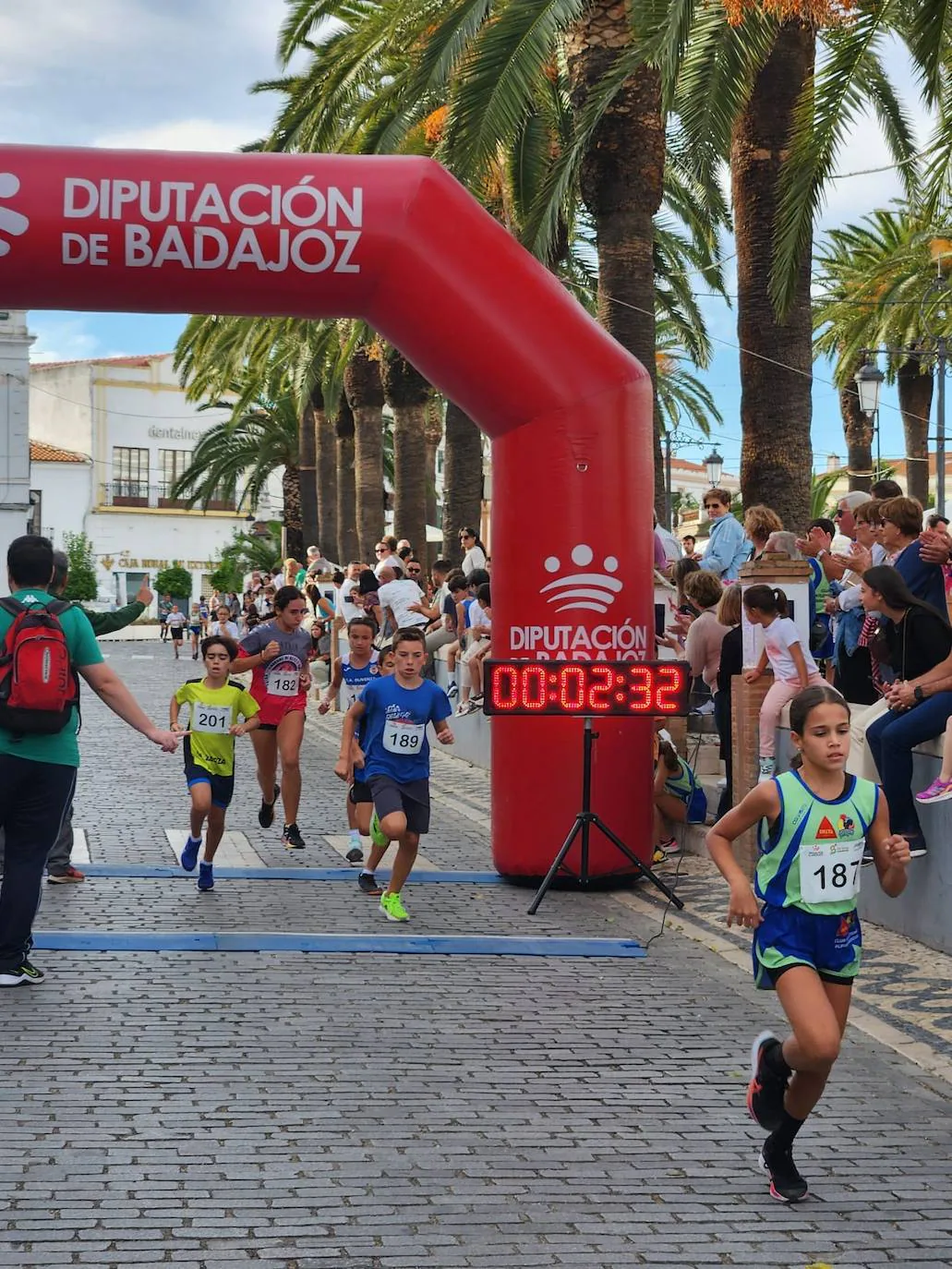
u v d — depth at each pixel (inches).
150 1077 228.5
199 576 3006.9
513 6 505.0
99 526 2910.9
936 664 313.6
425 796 355.9
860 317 1002.7
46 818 281.3
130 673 1470.2
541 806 402.6
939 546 310.3
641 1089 231.6
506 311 390.3
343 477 1386.6
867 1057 255.1
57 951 308.3
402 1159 197.2
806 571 404.2
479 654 697.0
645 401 406.6
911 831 322.3
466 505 922.1
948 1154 205.8
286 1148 199.9
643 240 568.4
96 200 370.3
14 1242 166.7
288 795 444.1
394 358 1038.4
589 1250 169.6
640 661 384.5
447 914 365.7
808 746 186.7
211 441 1834.4
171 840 463.2
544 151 661.9
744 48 529.0
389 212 381.4
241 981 289.9
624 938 344.2
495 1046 252.7
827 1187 192.1
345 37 721.0
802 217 474.0
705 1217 180.7
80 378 2910.9
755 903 185.3
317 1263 163.8
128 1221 173.6
